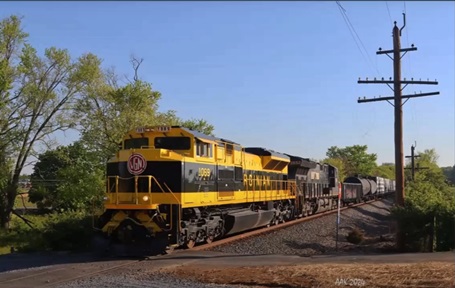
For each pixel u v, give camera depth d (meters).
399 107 22.83
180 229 16.34
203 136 18.94
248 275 11.77
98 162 34.84
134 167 16.66
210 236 19.59
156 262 14.67
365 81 23.09
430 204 21.05
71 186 30.78
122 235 16.22
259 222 25.12
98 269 13.52
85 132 36.06
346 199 50.41
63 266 14.12
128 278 12.06
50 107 34.41
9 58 33.59
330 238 24.14
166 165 16.70
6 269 14.44
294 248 19.62
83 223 20.59
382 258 14.69
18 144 33.50
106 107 36.72
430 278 10.62
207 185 18.80
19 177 34.59
